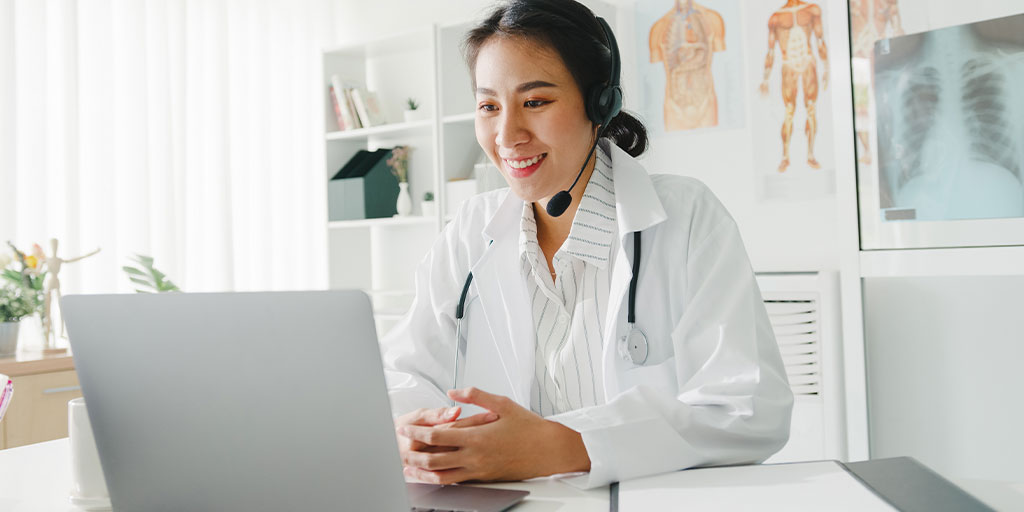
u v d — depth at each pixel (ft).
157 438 2.25
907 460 2.69
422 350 4.10
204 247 11.10
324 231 12.43
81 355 2.31
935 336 8.06
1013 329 7.66
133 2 10.37
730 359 3.11
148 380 2.21
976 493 2.38
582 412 2.81
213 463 2.18
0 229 9.07
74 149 9.69
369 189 11.10
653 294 3.55
